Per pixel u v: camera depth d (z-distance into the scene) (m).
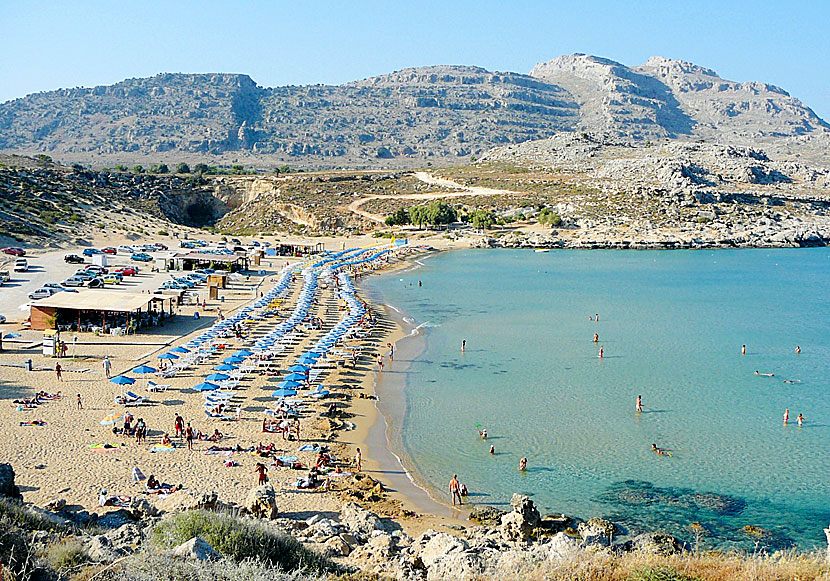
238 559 19.80
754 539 34.75
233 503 34.28
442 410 54.41
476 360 70.56
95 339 72.25
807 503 38.81
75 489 35.97
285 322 81.88
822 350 75.88
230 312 90.56
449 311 99.31
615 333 84.44
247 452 43.09
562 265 155.38
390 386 60.69
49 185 182.38
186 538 20.38
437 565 23.06
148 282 111.94
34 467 38.72
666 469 43.44
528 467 43.59
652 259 166.75
